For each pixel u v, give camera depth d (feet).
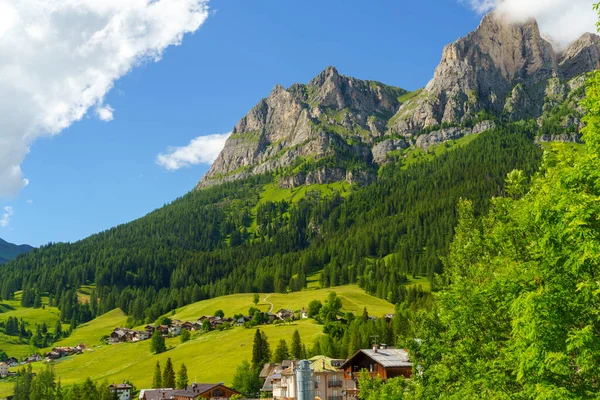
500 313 106.52
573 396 72.95
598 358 73.56
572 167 82.28
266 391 485.97
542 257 87.20
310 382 54.13
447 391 118.21
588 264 77.46
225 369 596.29
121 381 642.63
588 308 77.25
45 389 612.29
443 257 142.00
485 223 128.88
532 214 90.63
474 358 108.88
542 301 77.66
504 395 90.22
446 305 120.06
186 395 465.88
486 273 112.27
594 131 80.18
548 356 74.69
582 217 74.33
